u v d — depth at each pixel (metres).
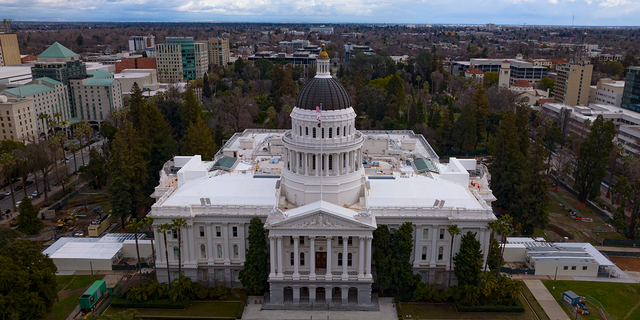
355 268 104.19
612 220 146.75
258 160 141.50
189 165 128.50
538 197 134.25
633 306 103.44
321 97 105.00
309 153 107.31
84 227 143.12
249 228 102.69
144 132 167.62
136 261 121.62
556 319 98.31
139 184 148.38
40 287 90.25
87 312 99.75
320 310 101.19
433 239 105.69
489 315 99.69
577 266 115.50
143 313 100.06
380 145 154.00
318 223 98.25
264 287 108.31
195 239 107.38
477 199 113.25
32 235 136.12
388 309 101.88
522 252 121.88
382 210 105.00
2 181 175.12
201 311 100.88
